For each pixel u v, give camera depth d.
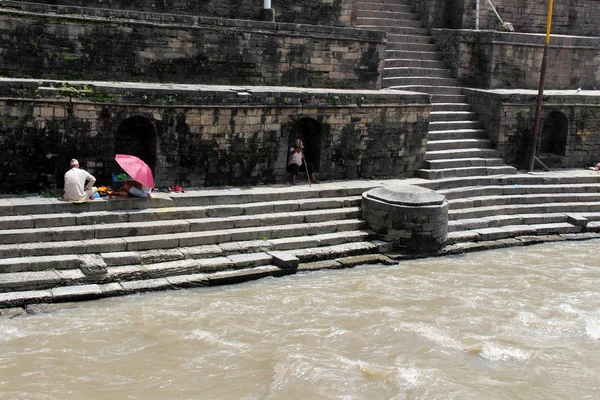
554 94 26.67
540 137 27.00
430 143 24.91
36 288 15.37
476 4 28.94
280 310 15.88
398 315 15.95
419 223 19.73
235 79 22.11
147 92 19.11
